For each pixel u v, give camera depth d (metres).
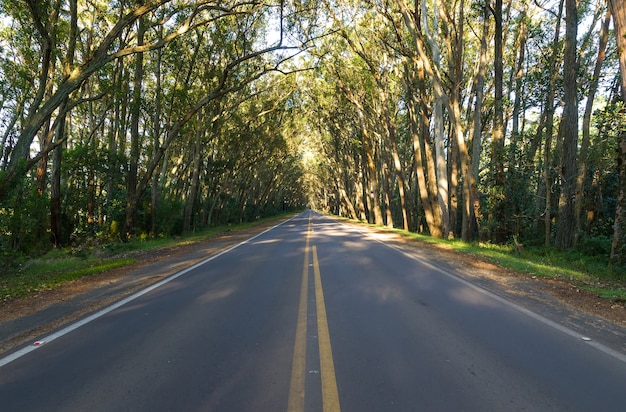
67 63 16.47
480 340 5.18
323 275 9.97
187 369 4.34
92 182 24.52
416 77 24.77
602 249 14.99
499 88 18.69
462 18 19.77
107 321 6.25
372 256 13.73
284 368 4.34
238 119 36.31
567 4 15.22
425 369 4.28
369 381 4.00
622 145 12.05
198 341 5.23
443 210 22.25
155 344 5.14
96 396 3.74
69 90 12.77
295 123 48.12
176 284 9.21
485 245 18.22
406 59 24.14
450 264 11.91
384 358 4.59
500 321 6.01
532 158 20.52
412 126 25.55
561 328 5.66
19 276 11.21
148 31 23.36
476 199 20.02
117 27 13.56
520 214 20.39
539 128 19.47
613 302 7.22
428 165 24.05
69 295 8.31
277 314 6.45
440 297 7.57
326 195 106.19
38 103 13.95
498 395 3.70
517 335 5.37
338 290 8.20
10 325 6.15
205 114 31.72
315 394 3.74
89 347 5.07
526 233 22.06
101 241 20.50
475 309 6.70
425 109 23.77
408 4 22.45
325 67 30.86
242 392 3.80
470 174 19.95
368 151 38.19
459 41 19.92
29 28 15.71
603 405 3.52
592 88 16.62
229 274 10.40
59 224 20.02
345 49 28.48
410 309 6.70
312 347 4.95
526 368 4.30
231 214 50.69
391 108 33.03
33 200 13.95
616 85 17.31
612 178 18.70
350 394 3.73
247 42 25.77
